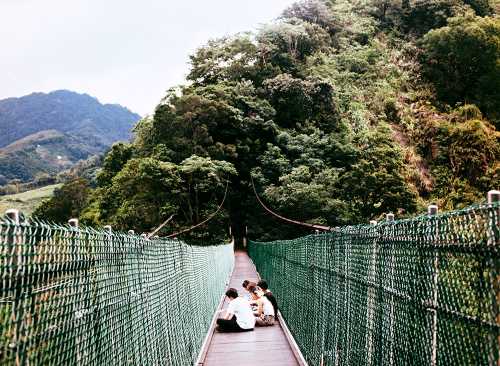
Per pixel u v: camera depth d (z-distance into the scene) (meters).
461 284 1.83
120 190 39.19
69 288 1.88
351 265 3.79
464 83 63.59
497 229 1.59
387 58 69.56
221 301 13.08
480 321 1.69
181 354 4.95
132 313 2.99
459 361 1.83
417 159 49.91
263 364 6.23
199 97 45.09
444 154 50.44
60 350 1.76
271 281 14.01
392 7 78.19
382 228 2.92
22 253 1.51
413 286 2.34
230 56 59.12
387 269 2.79
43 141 153.88
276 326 8.93
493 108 60.69
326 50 68.25
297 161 44.09
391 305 2.70
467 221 1.80
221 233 40.53
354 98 59.03
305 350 6.30
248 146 47.84
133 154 47.94
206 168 39.22
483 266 1.68
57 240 1.78
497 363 1.58
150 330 3.52
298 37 64.56
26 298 1.52
